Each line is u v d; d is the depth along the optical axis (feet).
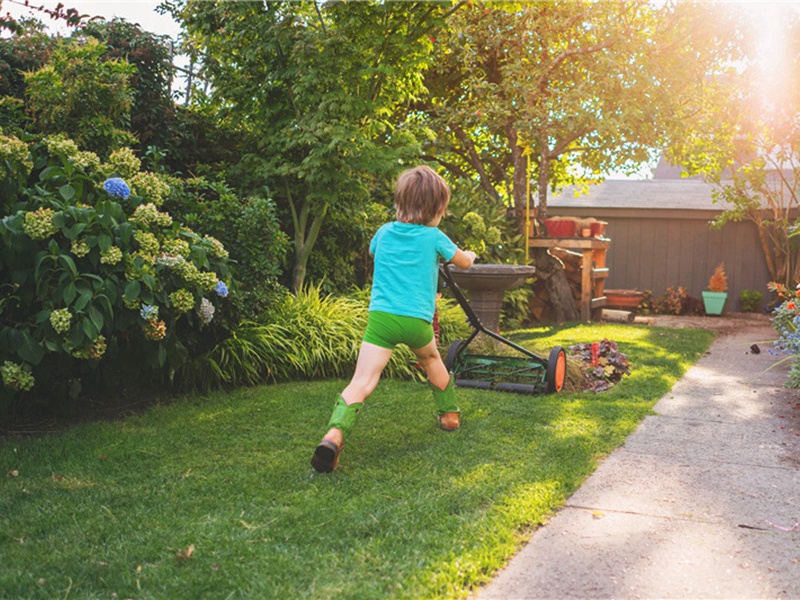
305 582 6.82
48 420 13.33
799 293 16.92
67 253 11.85
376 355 10.64
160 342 13.19
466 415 13.84
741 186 41.24
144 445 11.56
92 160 13.20
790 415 14.56
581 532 8.28
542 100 33.42
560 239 33.73
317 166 20.16
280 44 21.30
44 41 20.66
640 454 11.57
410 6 21.40
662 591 6.88
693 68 33.60
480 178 37.58
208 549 7.58
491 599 6.66
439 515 8.52
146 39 22.13
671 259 45.37
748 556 7.68
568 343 24.98
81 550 7.54
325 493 9.31
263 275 18.43
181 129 22.97
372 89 22.40
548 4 32.27
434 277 10.98
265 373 17.34
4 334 11.03
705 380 18.86
